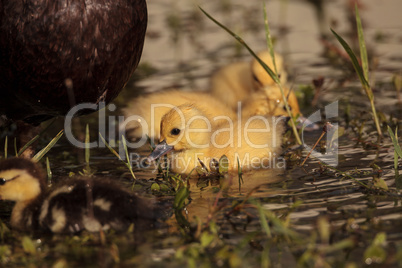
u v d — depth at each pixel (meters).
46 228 9.92
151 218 10.05
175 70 19.17
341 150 13.39
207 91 17.17
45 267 8.74
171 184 11.90
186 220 9.85
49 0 11.12
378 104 16.16
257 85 16.27
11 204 11.21
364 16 22.64
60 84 11.56
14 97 11.88
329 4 24.39
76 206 9.94
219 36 21.73
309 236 9.28
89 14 11.27
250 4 24.48
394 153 12.07
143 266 8.65
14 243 9.58
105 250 9.18
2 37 11.27
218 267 8.60
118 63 11.85
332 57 19.67
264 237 9.38
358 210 10.10
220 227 9.76
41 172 10.79
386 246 8.87
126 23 11.70
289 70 18.91
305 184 11.48
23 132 12.99
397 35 21.12
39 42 11.19
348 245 8.54
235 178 12.18
